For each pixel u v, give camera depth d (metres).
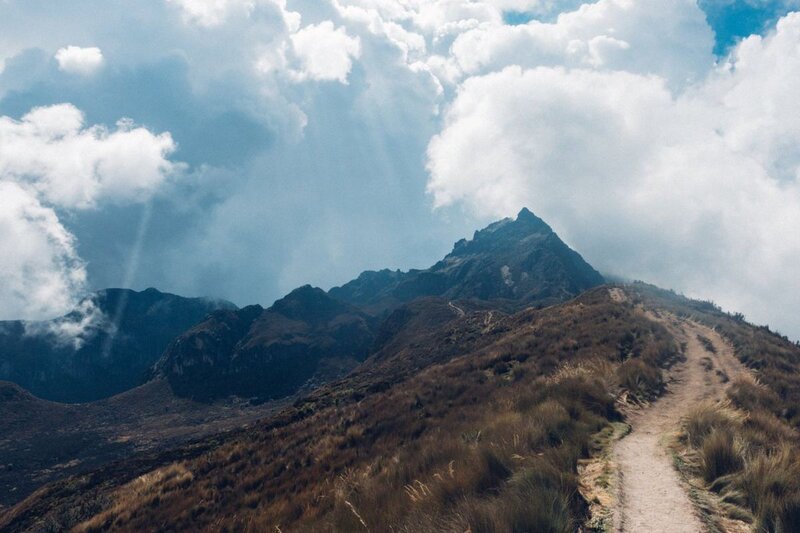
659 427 12.52
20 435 110.25
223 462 23.77
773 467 7.67
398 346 104.75
